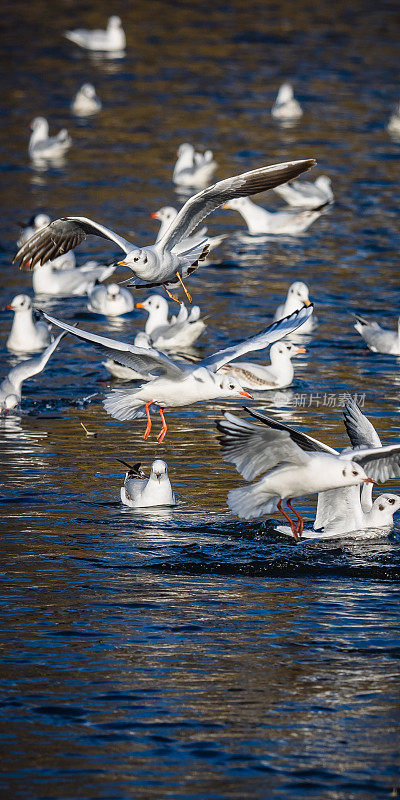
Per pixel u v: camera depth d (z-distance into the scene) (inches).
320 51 2353.6
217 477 662.5
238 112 1893.5
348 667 450.6
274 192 1571.1
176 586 524.1
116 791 371.6
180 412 788.0
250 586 525.7
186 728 408.5
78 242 575.8
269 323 987.3
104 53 2336.4
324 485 528.1
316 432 725.9
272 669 448.5
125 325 1010.7
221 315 1010.7
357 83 2112.5
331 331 985.5
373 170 1563.7
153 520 598.9
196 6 2760.8
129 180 1507.1
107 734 403.9
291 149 1656.0
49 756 390.6
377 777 381.1
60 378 861.8
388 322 992.9
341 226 1327.5
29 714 415.2
